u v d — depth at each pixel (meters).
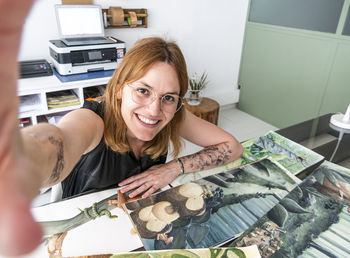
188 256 0.57
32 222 0.13
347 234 0.64
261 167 0.91
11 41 0.10
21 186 0.13
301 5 2.60
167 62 0.70
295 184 0.82
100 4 2.23
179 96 0.78
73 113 0.74
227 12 2.96
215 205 0.73
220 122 3.15
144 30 2.55
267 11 2.91
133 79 0.70
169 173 0.87
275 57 2.96
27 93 1.78
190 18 2.76
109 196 0.77
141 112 0.74
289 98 2.94
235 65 3.35
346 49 2.35
